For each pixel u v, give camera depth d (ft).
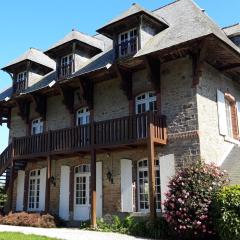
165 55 48.75
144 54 47.57
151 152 44.62
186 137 46.78
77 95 61.00
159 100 50.24
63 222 56.85
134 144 47.26
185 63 48.91
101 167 54.80
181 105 48.11
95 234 43.57
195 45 45.65
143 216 47.78
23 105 68.69
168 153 47.93
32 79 68.90
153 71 49.49
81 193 57.41
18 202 66.23
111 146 49.16
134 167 51.08
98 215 53.26
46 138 57.93
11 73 71.26
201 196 39.06
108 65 51.01
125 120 48.52
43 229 49.26
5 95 73.31
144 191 50.03
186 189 39.78
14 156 62.18
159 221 42.68
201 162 42.37
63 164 60.59
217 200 36.55
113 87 56.75
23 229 47.91
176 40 46.01
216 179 40.32
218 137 50.03
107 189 53.52
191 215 38.73
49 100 65.72
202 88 48.70
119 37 53.78
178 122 47.93
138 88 53.26
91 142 51.44
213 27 50.49
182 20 51.85
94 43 62.49
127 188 50.98
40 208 62.13
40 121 67.36
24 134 68.90
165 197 45.24
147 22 51.90
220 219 35.47
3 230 45.24
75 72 59.21
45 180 62.85
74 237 39.96
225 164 48.32
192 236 38.93
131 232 44.88
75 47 60.18
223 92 53.67
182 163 46.42
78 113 61.31
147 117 45.96
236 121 56.08
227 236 34.53
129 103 53.88
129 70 53.57
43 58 71.31
